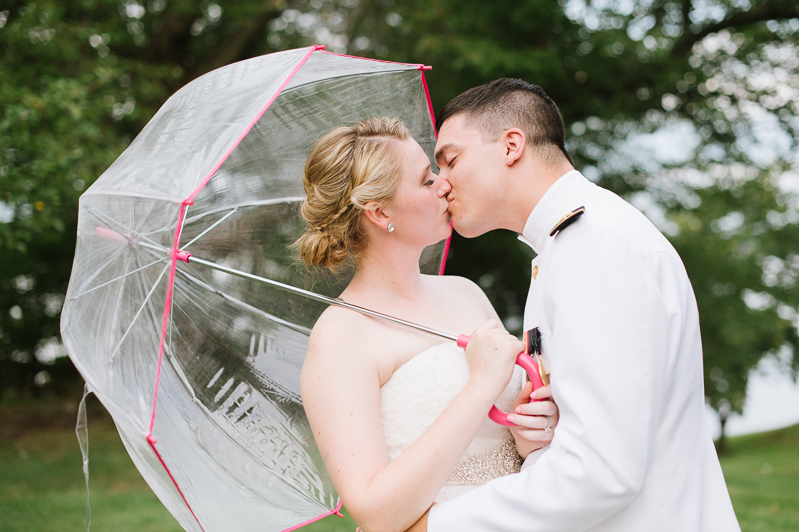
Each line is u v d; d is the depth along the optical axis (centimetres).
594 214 144
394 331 166
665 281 136
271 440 186
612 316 130
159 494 159
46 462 794
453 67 906
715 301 1369
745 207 1341
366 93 198
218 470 168
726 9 1045
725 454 1366
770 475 852
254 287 194
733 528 139
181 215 132
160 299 138
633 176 1141
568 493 125
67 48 754
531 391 152
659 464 135
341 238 175
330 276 202
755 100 1068
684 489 136
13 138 604
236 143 134
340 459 139
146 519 545
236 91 156
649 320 129
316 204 175
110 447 888
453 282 212
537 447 154
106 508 583
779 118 1070
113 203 151
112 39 912
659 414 133
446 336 164
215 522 157
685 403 140
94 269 157
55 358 1430
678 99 1059
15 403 1268
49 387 1379
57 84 650
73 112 649
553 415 145
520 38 971
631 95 1023
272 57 170
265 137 184
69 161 643
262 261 195
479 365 146
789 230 1650
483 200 168
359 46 1058
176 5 1024
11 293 1359
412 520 134
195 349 178
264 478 180
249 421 183
